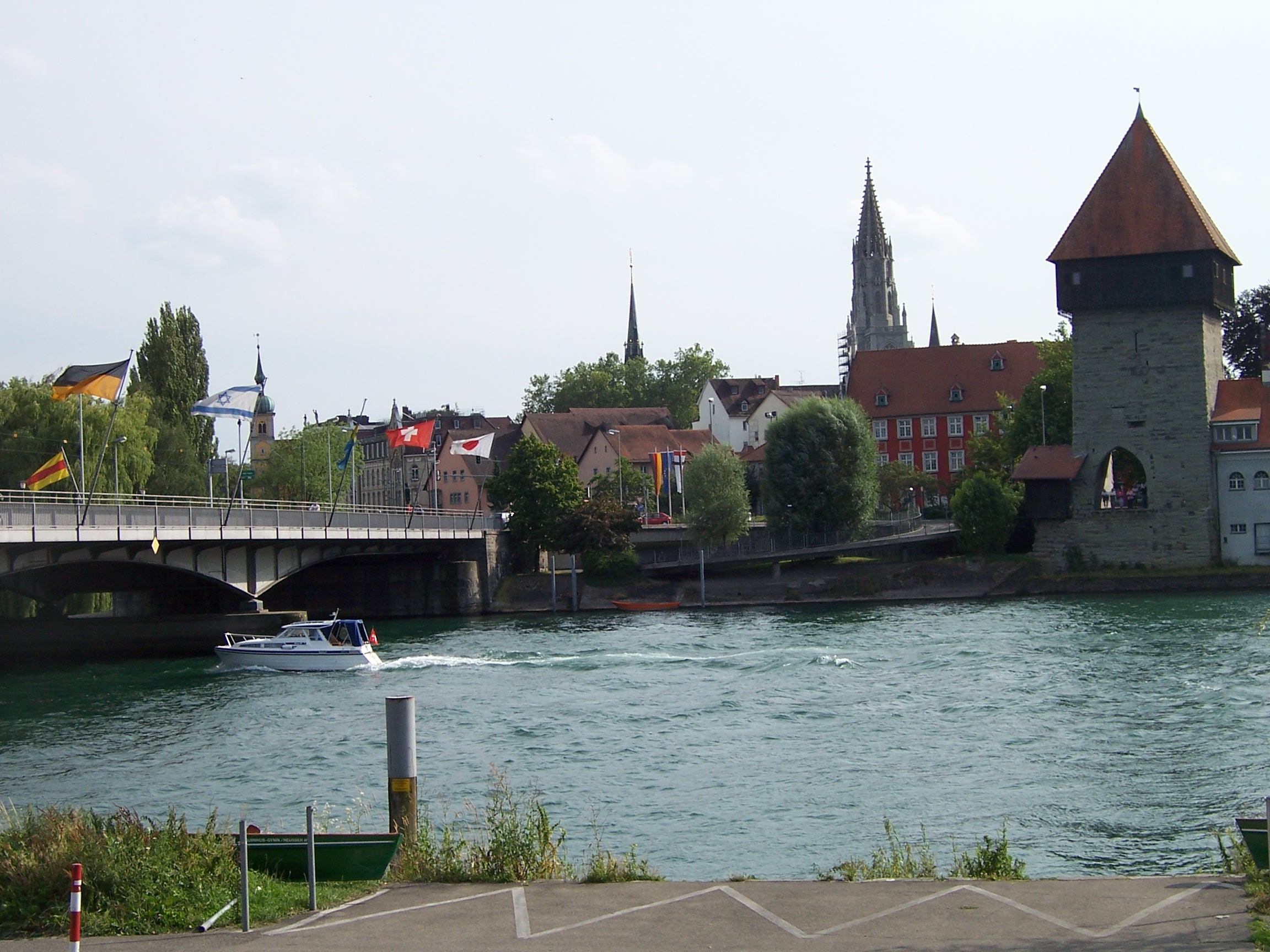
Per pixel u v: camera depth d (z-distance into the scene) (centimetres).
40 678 7100
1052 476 11506
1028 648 6969
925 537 11869
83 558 6944
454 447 12762
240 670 7300
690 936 1694
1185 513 11331
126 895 1841
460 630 9756
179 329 12388
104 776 4309
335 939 1717
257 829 2214
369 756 4525
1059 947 1614
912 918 1756
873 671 6362
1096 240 11500
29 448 9381
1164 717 4838
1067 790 3794
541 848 2198
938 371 17100
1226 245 11700
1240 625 7719
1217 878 1928
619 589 11775
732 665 6800
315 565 10781
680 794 3869
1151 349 11431
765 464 12631
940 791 3838
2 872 1892
